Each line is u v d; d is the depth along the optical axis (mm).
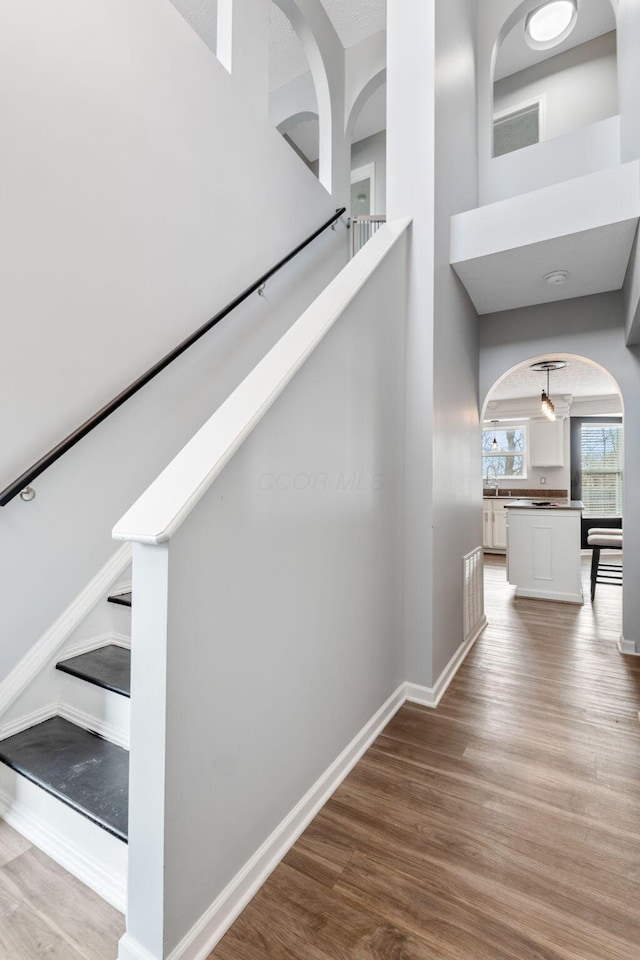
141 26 2041
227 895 1111
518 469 7773
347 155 3896
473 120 3105
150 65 2084
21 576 1635
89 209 1829
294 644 1384
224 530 1083
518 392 7012
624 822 1455
